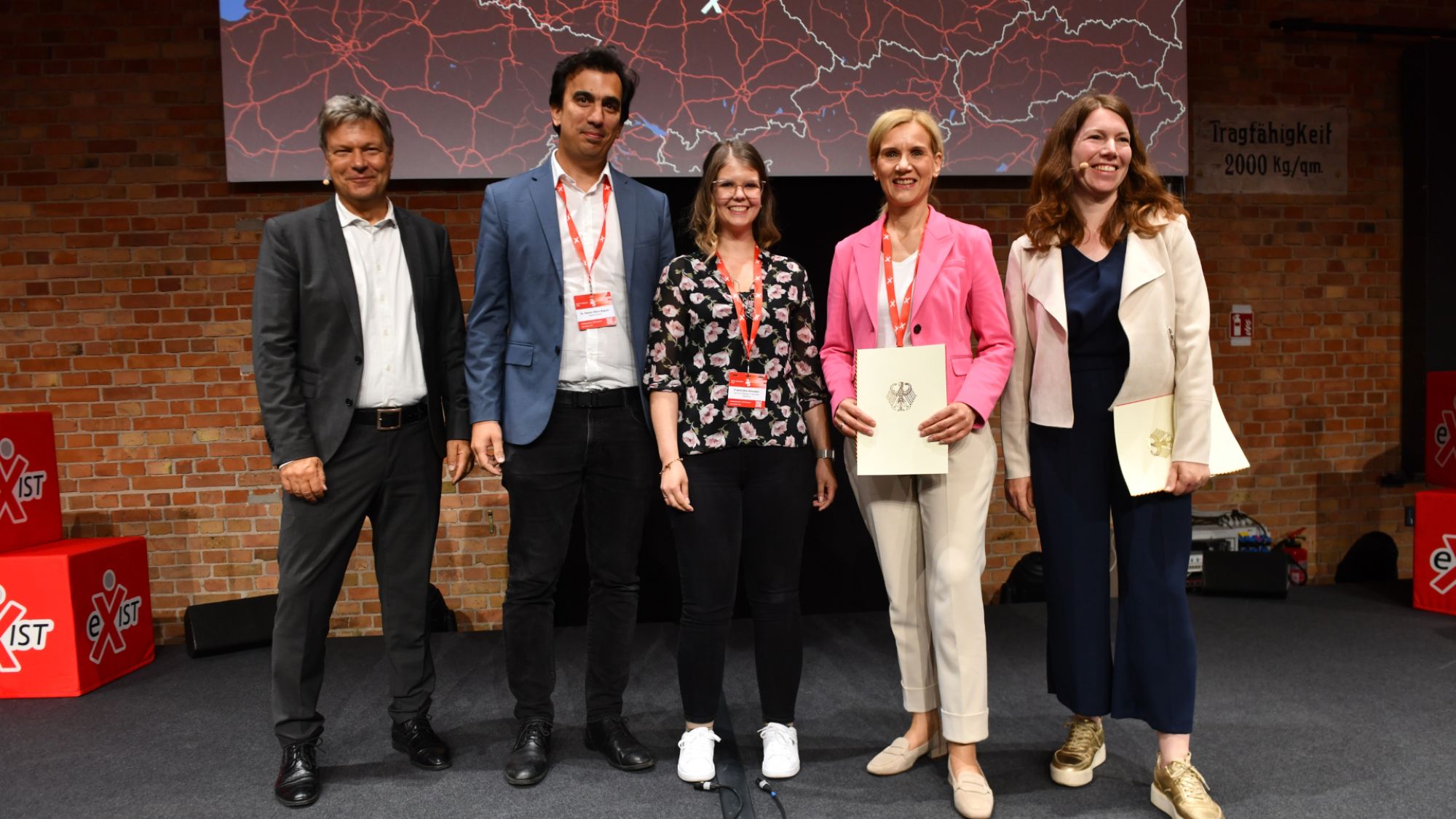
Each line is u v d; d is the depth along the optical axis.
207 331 3.71
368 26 3.57
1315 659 3.12
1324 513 4.39
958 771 2.03
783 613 2.19
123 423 3.71
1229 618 3.66
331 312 2.17
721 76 3.72
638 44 3.68
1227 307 4.28
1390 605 3.86
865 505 2.17
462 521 3.83
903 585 2.16
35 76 3.65
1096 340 1.99
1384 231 4.39
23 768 2.36
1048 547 2.10
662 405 2.12
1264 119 4.26
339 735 2.56
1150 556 1.99
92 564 3.07
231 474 3.74
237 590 3.75
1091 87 3.93
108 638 3.13
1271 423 4.33
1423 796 2.06
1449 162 4.26
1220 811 1.90
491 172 3.64
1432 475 3.89
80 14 3.64
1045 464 2.08
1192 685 1.97
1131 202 1.97
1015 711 2.67
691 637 2.16
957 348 2.02
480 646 3.52
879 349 1.99
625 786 2.17
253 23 3.53
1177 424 1.94
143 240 3.68
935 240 2.03
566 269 2.18
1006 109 3.88
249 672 3.23
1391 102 4.38
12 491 3.07
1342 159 4.34
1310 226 4.33
